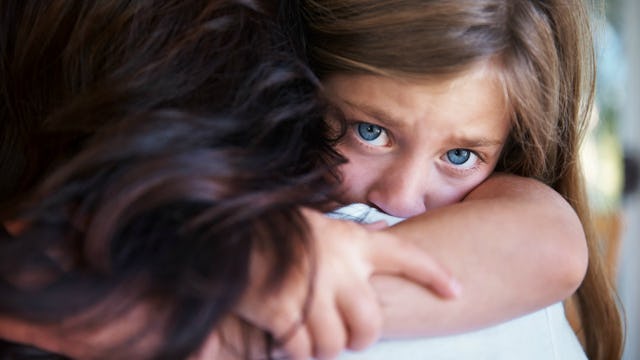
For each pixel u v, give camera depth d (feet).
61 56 1.55
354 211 1.56
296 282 1.25
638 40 5.01
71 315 1.22
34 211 1.27
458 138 1.61
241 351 1.30
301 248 1.27
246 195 1.29
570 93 1.85
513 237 1.43
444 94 1.56
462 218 1.45
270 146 1.45
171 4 1.53
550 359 1.51
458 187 1.69
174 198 1.25
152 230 1.25
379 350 1.38
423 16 1.55
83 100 1.43
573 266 1.44
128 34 1.51
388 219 1.59
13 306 1.22
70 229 1.26
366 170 1.65
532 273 1.41
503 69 1.62
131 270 1.23
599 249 2.09
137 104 1.42
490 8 1.58
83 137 1.43
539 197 1.57
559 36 1.77
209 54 1.49
